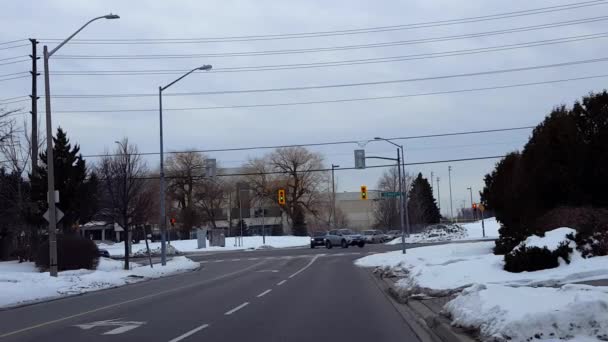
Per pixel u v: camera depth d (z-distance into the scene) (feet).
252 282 84.64
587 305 28.68
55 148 129.80
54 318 48.83
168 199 311.27
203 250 234.79
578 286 34.96
